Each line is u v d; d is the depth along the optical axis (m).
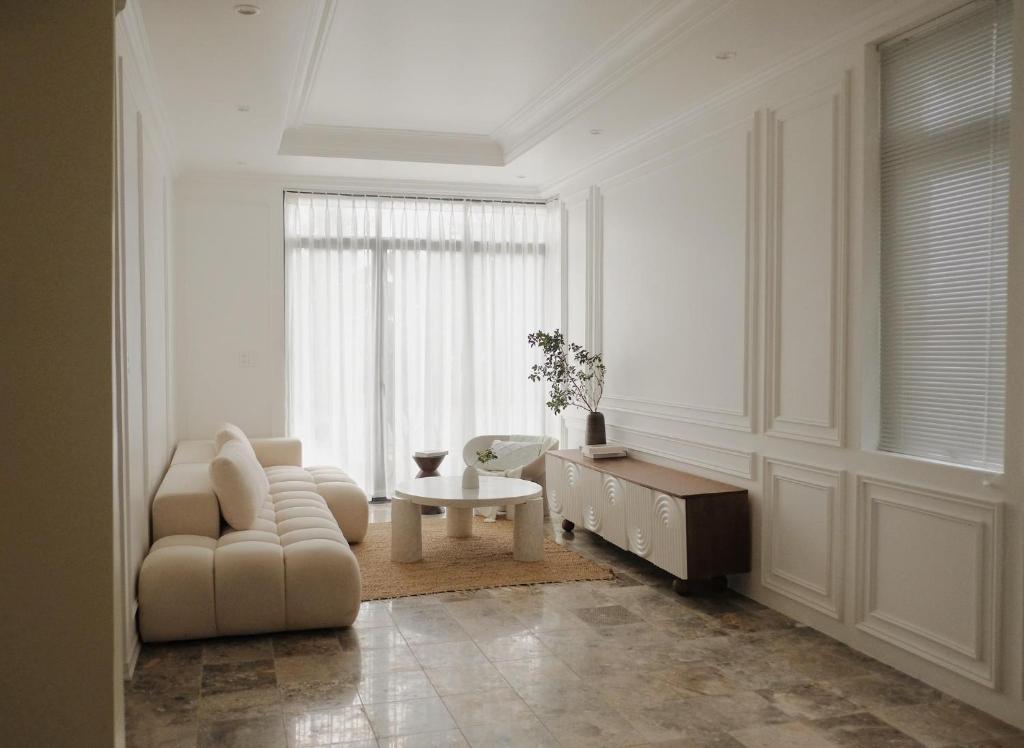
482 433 7.86
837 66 4.01
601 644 4.06
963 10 3.42
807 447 4.27
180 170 6.93
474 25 4.36
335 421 7.51
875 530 3.83
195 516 4.52
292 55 4.21
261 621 4.08
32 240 2.41
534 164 6.84
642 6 4.08
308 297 7.43
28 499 2.40
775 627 4.29
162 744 3.01
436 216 7.75
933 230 3.61
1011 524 3.16
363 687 3.53
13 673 2.39
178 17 3.71
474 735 3.09
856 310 3.90
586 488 5.97
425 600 4.77
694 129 5.29
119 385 3.43
